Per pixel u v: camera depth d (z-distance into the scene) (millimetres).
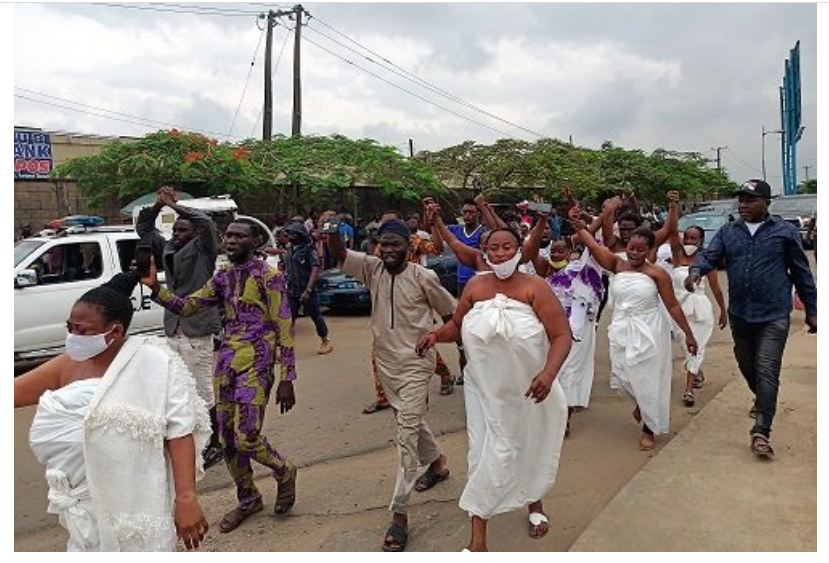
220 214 11586
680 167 34406
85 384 2424
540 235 4844
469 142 23359
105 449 2363
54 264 8281
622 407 6219
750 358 4980
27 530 4207
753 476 4215
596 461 4914
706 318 6270
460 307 3619
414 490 4492
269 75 22406
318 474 4922
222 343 4266
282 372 4105
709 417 5352
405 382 3928
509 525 3951
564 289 5805
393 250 3912
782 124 34125
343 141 19875
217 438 5238
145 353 2479
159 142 15297
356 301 11953
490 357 3344
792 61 32719
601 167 30656
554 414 3512
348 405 6551
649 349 5051
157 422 2412
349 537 3939
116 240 8617
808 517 3664
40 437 2395
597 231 6180
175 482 2451
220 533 4070
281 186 17266
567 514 4086
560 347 3350
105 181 14945
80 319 2422
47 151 18594
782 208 20344
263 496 4562
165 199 5438
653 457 4594
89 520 2402
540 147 24188
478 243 6992
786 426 5070
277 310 4098
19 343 7883
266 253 10305
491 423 3375
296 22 22344
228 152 15727
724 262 5027
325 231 4121
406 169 19266
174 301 4062
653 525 3645
